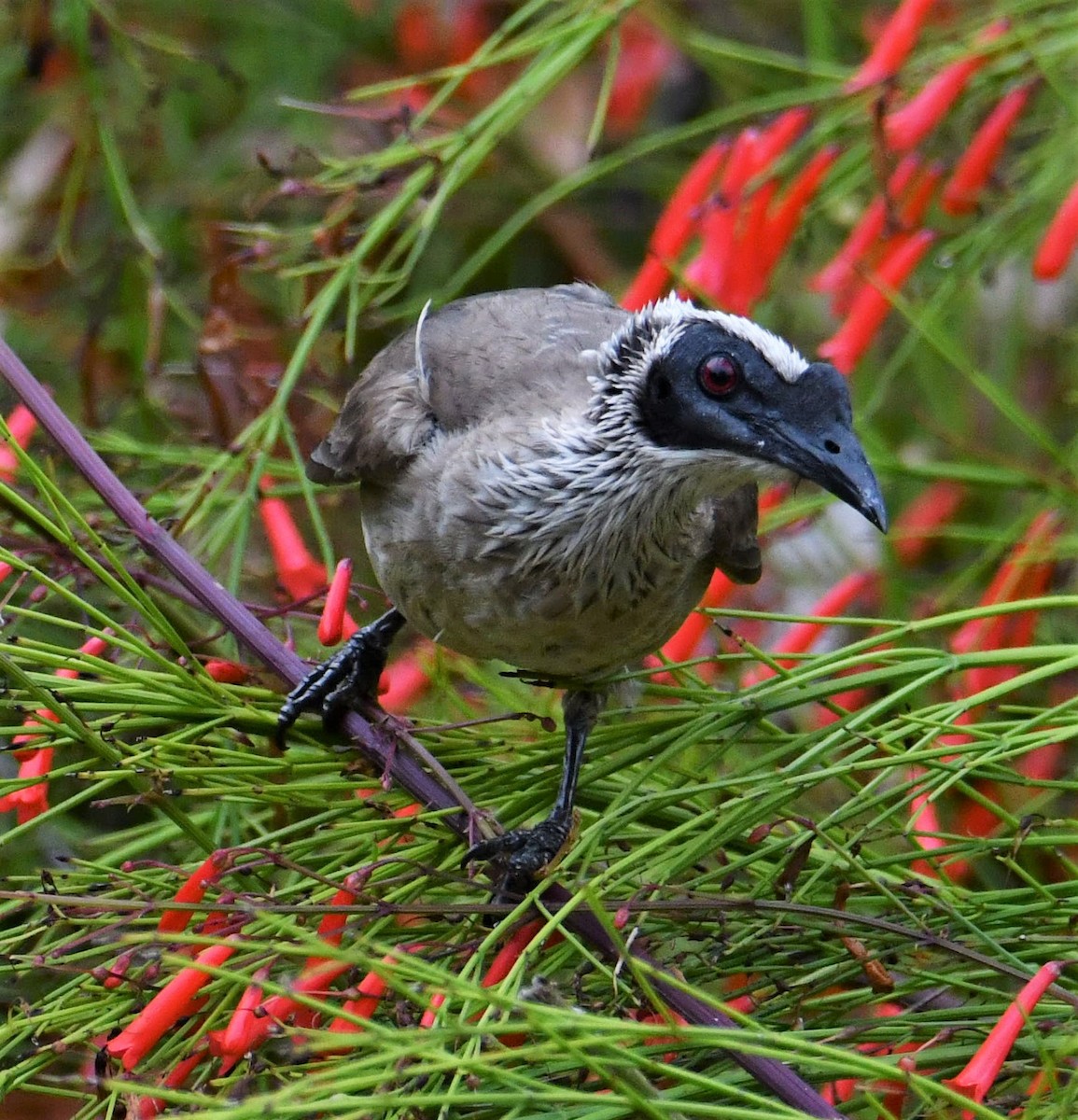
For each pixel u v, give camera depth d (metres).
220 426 11.34
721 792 9.54
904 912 8.29
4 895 7.59
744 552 10.26
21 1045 9.61
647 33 15.55
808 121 12.53
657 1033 6.55
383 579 10.16
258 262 11.96
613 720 10.19
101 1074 7.52
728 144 12.24
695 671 11.68
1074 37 11.71
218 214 14.81
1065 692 11.91
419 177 11.77
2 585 10.82
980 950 8.68
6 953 8.36
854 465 8.64
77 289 13.76
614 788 9.76
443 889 8.92
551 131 15.54
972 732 8.64
